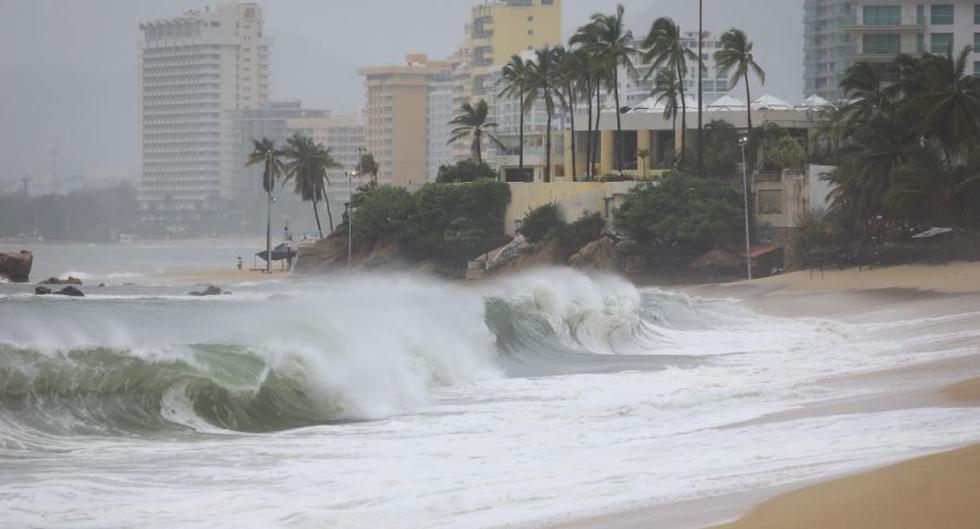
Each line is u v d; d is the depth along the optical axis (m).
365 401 92.50
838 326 160.00
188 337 126.62
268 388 88.69
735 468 59.59
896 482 51.31
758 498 51.91
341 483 62.91
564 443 73.00
